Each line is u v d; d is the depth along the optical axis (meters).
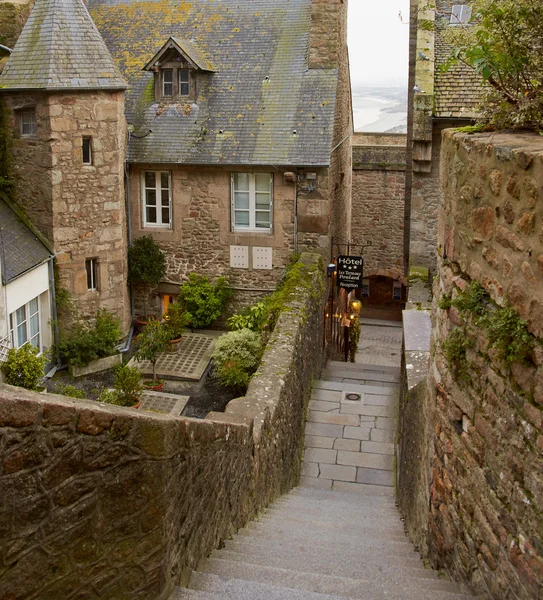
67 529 3.21
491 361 3.83
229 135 14.33
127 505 3.53
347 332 19.64
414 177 13.47
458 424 4.48
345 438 11.52
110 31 16.31
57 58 12.55
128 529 3.56
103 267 13.59
